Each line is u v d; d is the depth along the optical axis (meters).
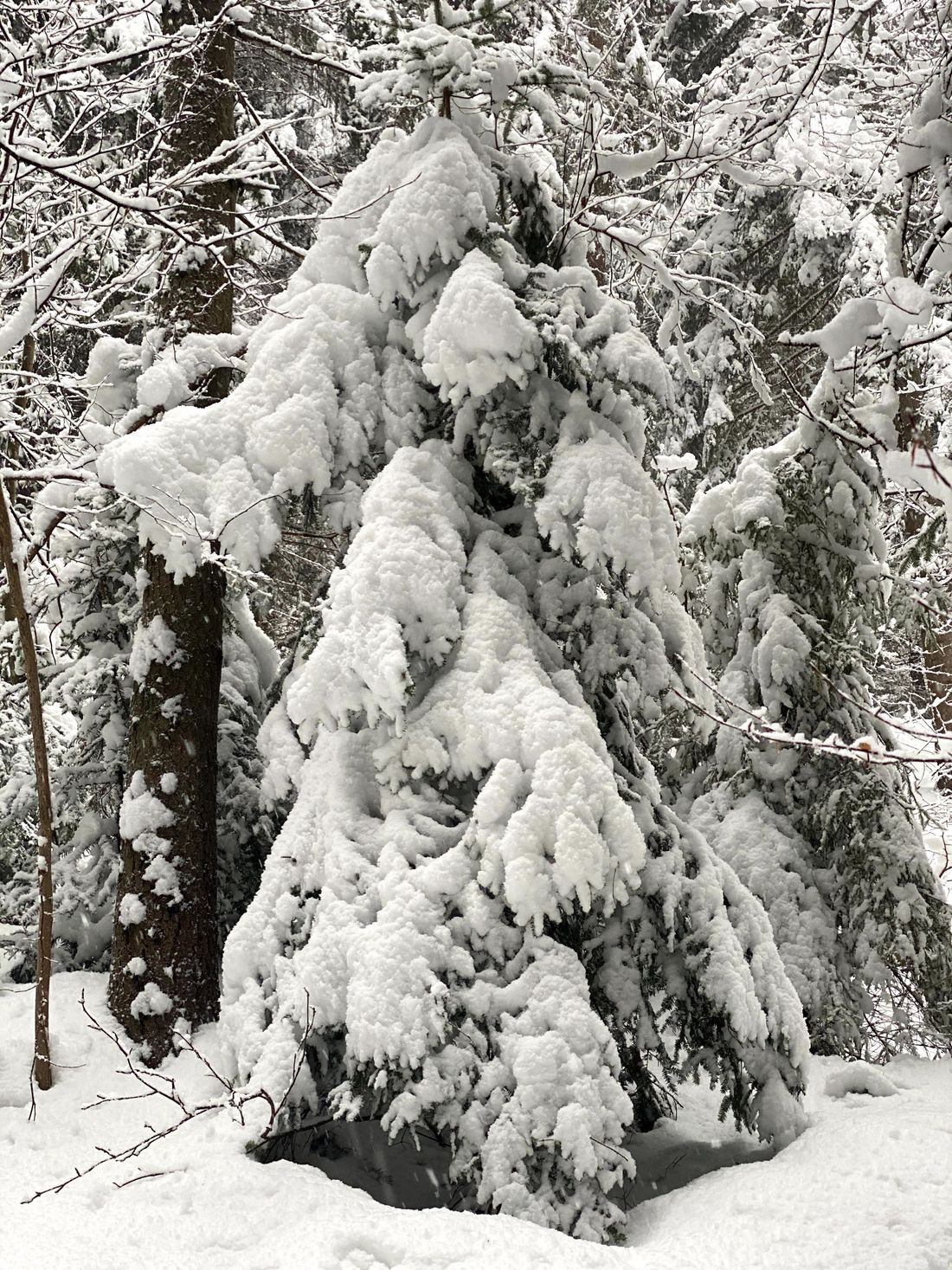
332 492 5.82
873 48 8.12
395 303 6.00
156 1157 4.61
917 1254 3.62
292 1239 3.91
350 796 5.21
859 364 5.87
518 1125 4.32
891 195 8.09
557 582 5.57
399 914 4.67
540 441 5.45
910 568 8.27
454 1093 4.43
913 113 4.82
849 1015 6.55
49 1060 5.61
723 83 10.44
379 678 4.88
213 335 6.96
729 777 7.32
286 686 5.89
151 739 6.61
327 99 10.02
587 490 5.12
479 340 5.20
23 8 6.50
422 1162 5.40
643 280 9.74
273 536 5.71
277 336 5.99
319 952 4.80
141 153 7.80
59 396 8.38
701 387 13.36
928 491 3.62
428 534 5.34
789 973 6.52
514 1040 4.48
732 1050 5.12
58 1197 4.34
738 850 6.90
